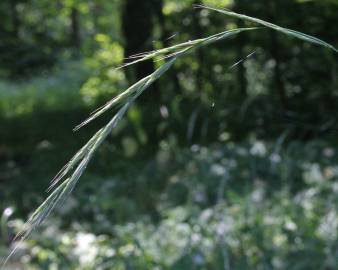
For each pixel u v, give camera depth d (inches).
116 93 521.3
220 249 204.5
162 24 474.0
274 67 412.8
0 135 520.4
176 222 262.7
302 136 369.7
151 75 34.8
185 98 441.4
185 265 201.3
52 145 462.6
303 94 396.5
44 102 727.1
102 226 273.9
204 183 316.5
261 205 245.3
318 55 384.8
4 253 227.1
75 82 768.9
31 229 33.0
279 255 204.7
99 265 215.6
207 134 405.4
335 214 227.8
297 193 278.1
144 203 324.8
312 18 384.5
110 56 510.0
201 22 451.5
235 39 425.4
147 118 425.4
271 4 392.2
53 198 33.0
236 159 348.8
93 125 492.7
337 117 371.9
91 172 388.8
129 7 514.0
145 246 225.5
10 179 388.5
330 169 296.0
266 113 382.3
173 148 382.6
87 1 876.6
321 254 202.2
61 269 216.1
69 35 1014.4
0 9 675.4
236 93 423.5
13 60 552.7
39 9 898.1
